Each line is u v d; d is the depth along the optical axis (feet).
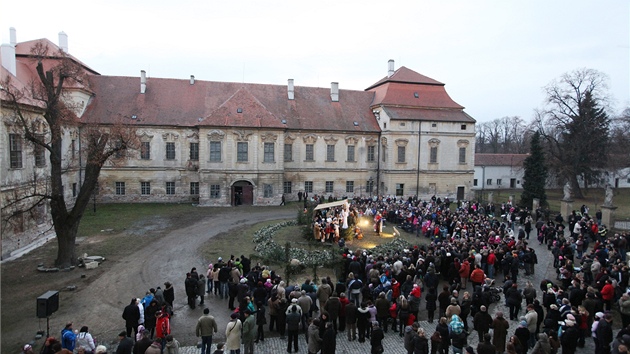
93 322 64.85
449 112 210.79
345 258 79.20
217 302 72.90
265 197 180.14
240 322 52.31
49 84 89.97
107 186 179.63
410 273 72.13
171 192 185.26
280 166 181.16
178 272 89.15
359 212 142.72
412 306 61.16
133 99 184.55
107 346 57.00
